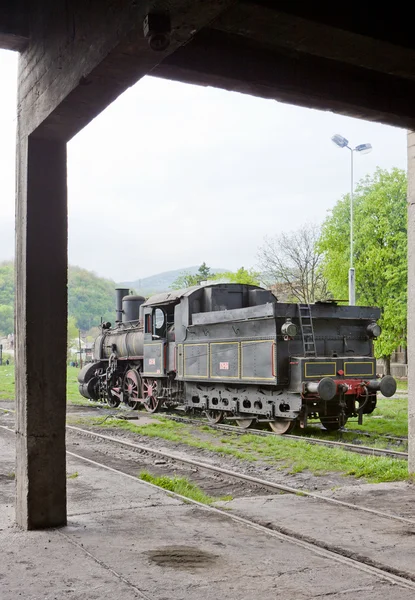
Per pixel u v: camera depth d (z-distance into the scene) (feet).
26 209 19.93
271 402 47.09
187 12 11.92
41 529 19.95
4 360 240.53
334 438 45.11
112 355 72.79
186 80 19.01
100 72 14.82
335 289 102.68
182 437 46.39
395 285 96.17
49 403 20.10
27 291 19.83
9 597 14.47
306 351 45.32
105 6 13.99
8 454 37.55
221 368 51.57
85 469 31.40
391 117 22.20
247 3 13.93
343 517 22.56
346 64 20.67
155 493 25.67
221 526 20.83
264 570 16.57
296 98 20.45
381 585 15.62
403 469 31.01
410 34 16.11
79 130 19.35
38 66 18.95
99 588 15.05
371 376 47.19
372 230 98.73
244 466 35.45
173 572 16.25
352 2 15.28
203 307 57.06
